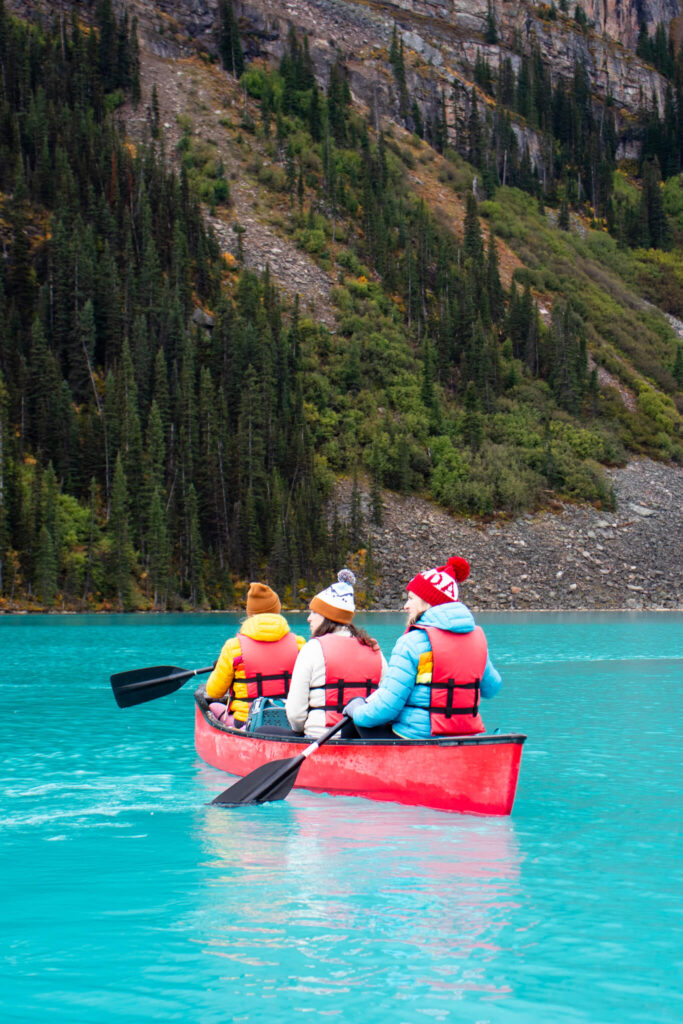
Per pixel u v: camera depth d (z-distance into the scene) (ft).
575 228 484.74
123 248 304.50
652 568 226.79
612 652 85.97
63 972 12.50
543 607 202.39
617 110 607.78
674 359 390.83
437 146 496.23
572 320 374.43
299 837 20.26
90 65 399.85
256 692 28.60
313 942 13.52
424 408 295.48
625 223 498.28
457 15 586.45
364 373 307.78
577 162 538.88
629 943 13.53
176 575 203.82
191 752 32.22
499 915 14.83
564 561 224.74
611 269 457.68
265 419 259.60
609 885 16.52
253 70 455.63
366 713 23.81
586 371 334.85
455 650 23.26
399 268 372.58
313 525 222.69
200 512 225.35
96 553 188.03
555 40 609.01
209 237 332.60
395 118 489.67
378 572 215.92
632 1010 11.26
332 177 390.21
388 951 13.15
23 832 20.85
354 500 224.94
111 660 71.67
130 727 38.58
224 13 455.22
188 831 20.88
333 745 24.39
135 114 399.44
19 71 362.74
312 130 430.61
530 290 385.50
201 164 384.06
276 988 11.89
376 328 329.52
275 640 28.81
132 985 12.00
